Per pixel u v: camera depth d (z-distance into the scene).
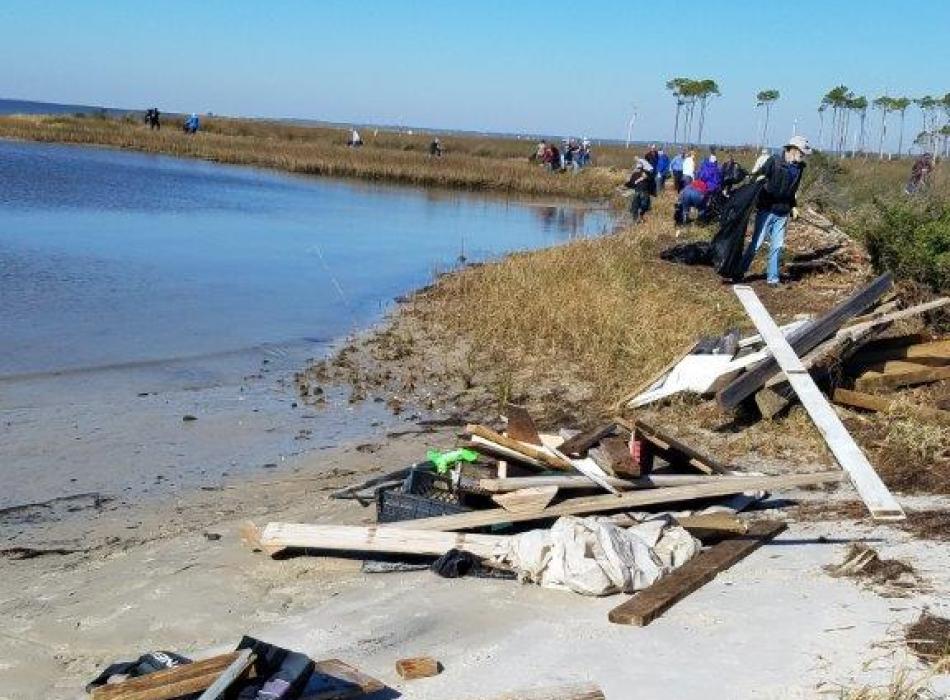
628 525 7.54
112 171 44.97
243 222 29.95
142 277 19.83
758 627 5.91
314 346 15.11
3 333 14.76
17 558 7.76
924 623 5.73
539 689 5.04
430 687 5.43
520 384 12.88
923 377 10.74
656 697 5.16
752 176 17.02
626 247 20.09
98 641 6.34
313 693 5.06
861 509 7.99
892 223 15.66
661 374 11.80
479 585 6.89
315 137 71.44
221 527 8.36
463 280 19.48
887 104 71.88
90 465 9.91
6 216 27.23
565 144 56.47
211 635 6.36
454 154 62.41
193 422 11.40
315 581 7.22
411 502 7.90
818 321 11.12
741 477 8.16
